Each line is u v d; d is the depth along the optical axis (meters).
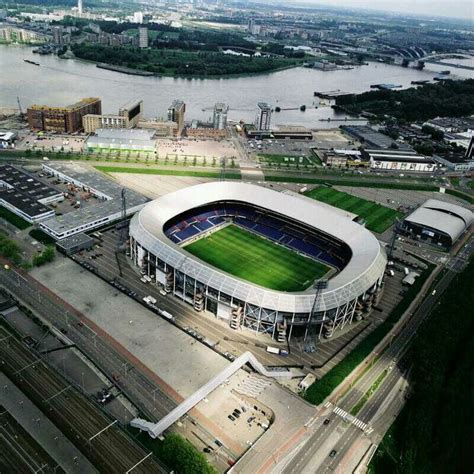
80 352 159.50
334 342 178.75
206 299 185.38
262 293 172.62
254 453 127.69
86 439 125.56
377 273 195.88
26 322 171.62
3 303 179.25
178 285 193.00
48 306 180.25
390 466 129.12
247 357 157.25
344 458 130.62
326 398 150.50
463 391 155.75
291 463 127.19
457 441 139.38
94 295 189.75
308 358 168.88
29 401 137.00
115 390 145.88
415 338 178.00
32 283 193.50
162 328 175.12
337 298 175.00
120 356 159.25
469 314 192.38
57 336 166.25
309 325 172.50
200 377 154.25
